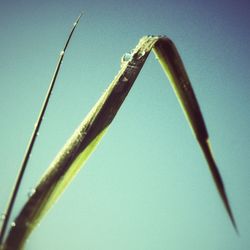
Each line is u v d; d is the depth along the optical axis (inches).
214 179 4.4
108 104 4.5
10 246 3.6
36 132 4.1
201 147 4.5
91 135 4.3
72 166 4.1
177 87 4.7
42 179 3.9
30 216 3.7
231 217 4.3
